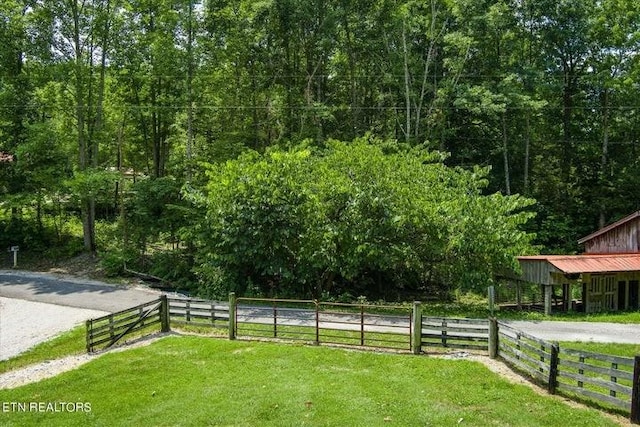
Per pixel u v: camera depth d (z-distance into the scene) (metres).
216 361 13.16
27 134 31.09
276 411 10.05
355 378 11.69
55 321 18.75
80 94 30.91
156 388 11.53
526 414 9.66
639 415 9.02
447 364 12.49
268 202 21.02
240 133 32.53
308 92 34.56
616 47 34.19
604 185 34.62
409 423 9.43
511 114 35.59
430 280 24.83
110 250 30.23
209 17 31.62
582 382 10.36
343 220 20.69
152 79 32.22
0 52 31.30
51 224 34.88
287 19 33.09
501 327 13.04
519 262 21.47
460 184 22.81
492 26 32.47
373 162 21.61
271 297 21.64
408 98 33.12
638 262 21.56
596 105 36.84
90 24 31.23
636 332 16.20
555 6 34.12
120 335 15.44
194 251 27.77
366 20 33.50
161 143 37.16
